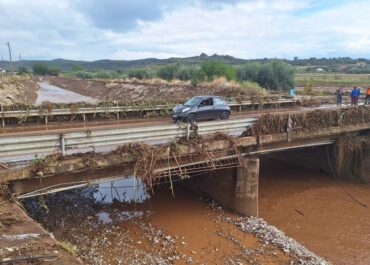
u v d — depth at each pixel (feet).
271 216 58.80
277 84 182.19
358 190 73.26
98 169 42.60
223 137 52.29
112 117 76.18
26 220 28.43
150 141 48.29
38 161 37.09
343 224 56.90
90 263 38.04
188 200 60.70
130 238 45.52
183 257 41.73
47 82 372.58
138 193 62.18
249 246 45.52
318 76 286.05
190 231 48.78
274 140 59.57
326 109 72.69
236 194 55.67
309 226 55.72
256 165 55.93
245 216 55.62
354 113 75.92
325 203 65.62
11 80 176.65
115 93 191.62
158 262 39.86
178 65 232.32
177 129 47.55
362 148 78.18
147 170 43.70
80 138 40.04
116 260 39.50
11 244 23.65
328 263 43.24
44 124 68.08
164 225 50.19
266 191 70.90
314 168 85.35
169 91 146.20
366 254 47.55
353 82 213.05
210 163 52.65
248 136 56.65
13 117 66.69
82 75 372.58
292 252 44.50
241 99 94.22
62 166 38.50
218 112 71.51
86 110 72.95
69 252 24.13
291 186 74.33
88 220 49.65
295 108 96.53
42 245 23.94
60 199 55.88
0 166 37.29
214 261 41.32
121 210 54.70
